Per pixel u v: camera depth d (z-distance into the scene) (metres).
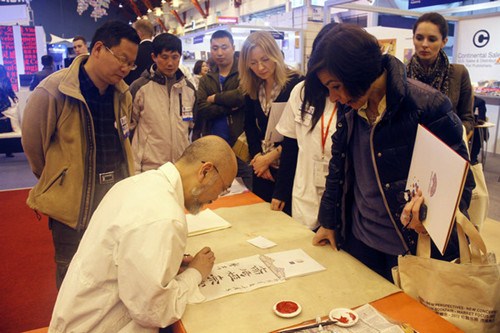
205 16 12.56
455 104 2.56
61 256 2.03
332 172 1.62
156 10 16.45
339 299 1.25
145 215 1.12
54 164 1.91
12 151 6.56
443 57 2.57
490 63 4.66
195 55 6.45
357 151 1.55
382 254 1.60
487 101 5.86
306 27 7.25
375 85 1.26
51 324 1.19
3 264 3.23
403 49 3.80
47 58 7.17
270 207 2.13
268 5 8.97
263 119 2.57
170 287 1.12
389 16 4.30
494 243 2.87
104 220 1.17
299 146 2.14
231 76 3.42
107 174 2.11
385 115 1.32
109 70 1.91
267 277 1.38
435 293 1.19
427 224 1.15
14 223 4.11
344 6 3.80
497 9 6.10
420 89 1.30
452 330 1.10
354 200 1.67
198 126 3.45
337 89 1.19
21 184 5.52
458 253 1.42
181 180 1.30
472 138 2.64
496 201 4.28
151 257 1.07
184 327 1.12
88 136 1.96
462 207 1.32
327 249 1.61
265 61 2.38
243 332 1.09
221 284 1.34
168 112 2.93
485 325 1.14
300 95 2.11
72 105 1.90
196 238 1.72
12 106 6.46
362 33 1.12
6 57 8.68
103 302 1.15
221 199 2.26
